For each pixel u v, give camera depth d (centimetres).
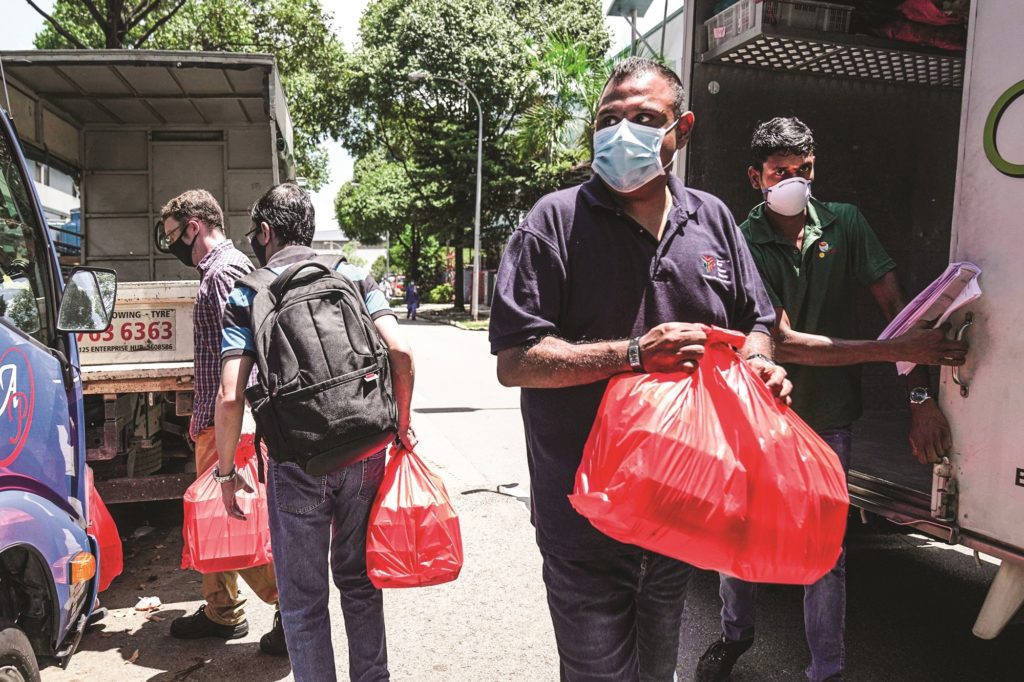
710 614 405
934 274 504
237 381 271
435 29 3086
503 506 595
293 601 270
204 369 354
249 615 416
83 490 297
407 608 418
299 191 300
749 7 403
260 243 298
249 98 774
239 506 302
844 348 286
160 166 853
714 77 450
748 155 458
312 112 3005
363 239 4738
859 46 414
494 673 349
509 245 209
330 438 250
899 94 485
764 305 223
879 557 493
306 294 264
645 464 170
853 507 415
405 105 3300
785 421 181
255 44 1925
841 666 294
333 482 272
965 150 268
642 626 219
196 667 355
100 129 841
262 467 278
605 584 203
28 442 248
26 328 262
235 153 862
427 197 3319
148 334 463
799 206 300
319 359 255
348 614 284
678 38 1827
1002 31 255
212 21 1792
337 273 278
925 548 508
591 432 189
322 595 274
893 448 427
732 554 171
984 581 454
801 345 295
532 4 3347
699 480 168
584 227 203
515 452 770
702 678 332
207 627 383
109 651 371
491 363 1594
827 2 407
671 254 203
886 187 489
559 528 204
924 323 276
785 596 435
